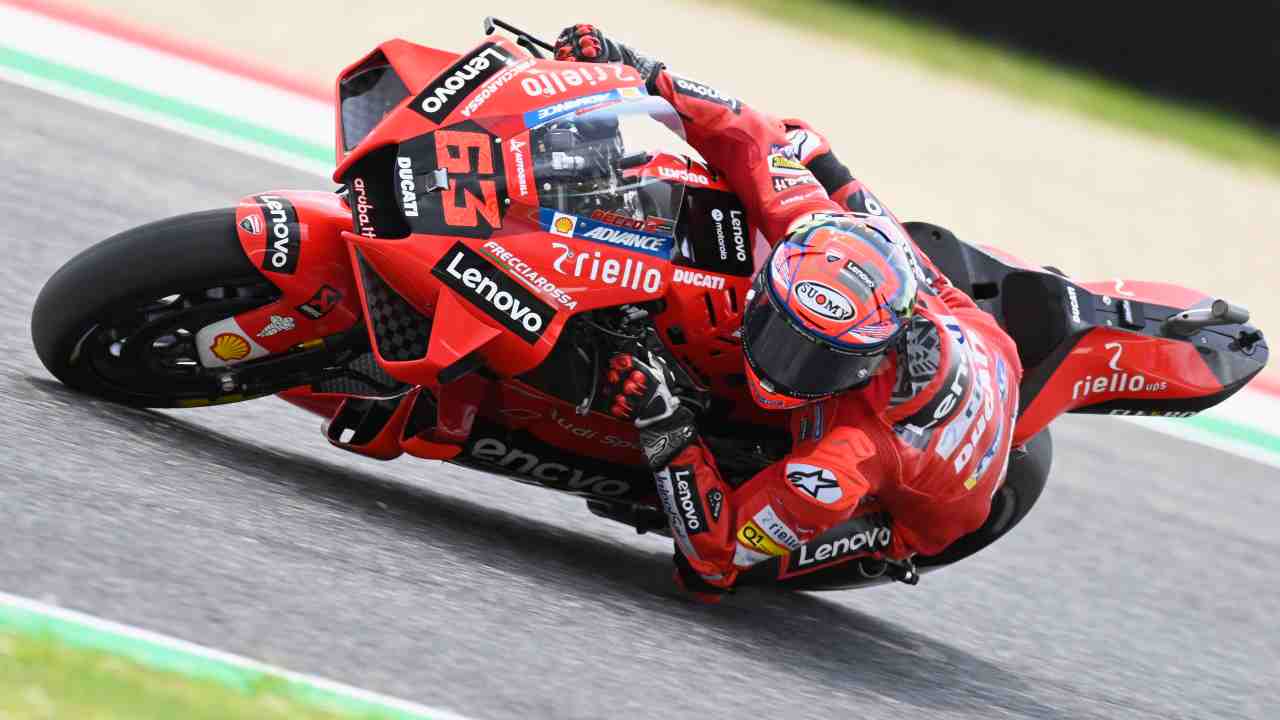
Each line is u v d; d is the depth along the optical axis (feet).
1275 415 118.83
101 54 125.08
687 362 54.70
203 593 42.14
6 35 120.47
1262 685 68.69
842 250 50.70
